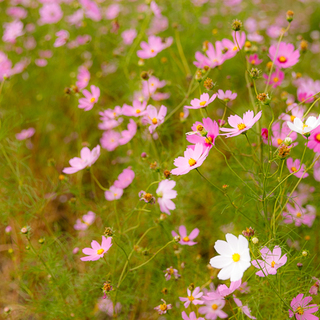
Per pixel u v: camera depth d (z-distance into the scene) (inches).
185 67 58.5
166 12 76.1
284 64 46.0
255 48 47.8
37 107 63.0
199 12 67.7
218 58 49.4
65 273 45.9
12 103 63.1
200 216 53.7
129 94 58.7
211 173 52.6
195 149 39.5
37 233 53.8
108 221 50.6
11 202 49.5
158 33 69.8
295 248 46.1
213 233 50.6
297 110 46.6
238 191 49.1
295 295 41.2
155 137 52.4
